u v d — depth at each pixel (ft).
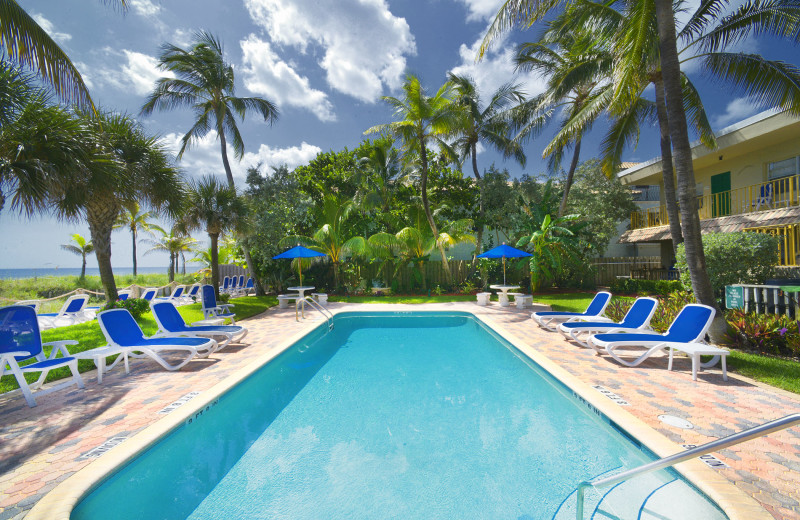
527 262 54.90
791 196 39.42
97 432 11.85
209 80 52.11
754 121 41.60
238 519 8.79
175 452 12.08
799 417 5.30
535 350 22.31
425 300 50.65
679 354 20.75
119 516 8.92
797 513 7.70
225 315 34.88
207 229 43.75
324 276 63.98
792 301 21.76
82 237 94.89
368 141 72.95
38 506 8.24
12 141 19.61
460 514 8.87
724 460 9.77
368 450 12.03
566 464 10.97
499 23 27.68
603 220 64.28
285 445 12.44
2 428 12.18
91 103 22.66
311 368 21.44
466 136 66.85
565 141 45.85
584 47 44.47
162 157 31.89
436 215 66.85
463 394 17.01
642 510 8.44
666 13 21.95
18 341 15.03
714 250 30.09
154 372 18.69
